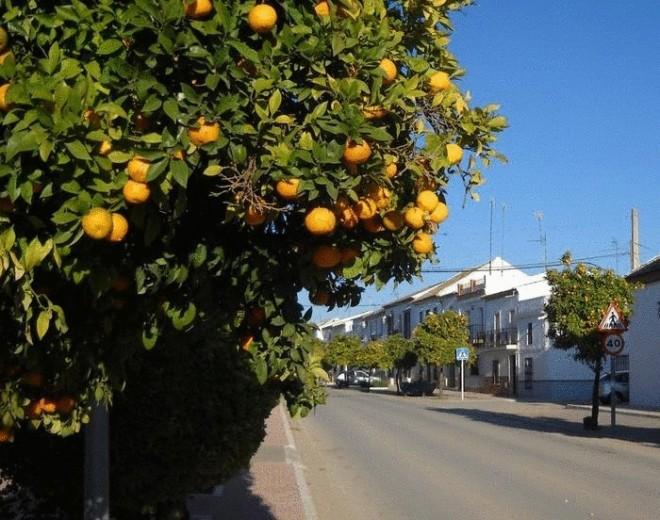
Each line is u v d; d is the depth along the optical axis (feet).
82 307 11.87
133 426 22.82
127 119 9.79
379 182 10.27
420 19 12.82
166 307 11.66
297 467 51.80
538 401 147.02
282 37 10.39
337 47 10.44
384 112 10.65
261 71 10.19
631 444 66.80
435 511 37.70
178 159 9.63
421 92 10.85
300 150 9.78
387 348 199.00
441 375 177.99
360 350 231.71
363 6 11.46
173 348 21.66
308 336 12.14
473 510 37.81
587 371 156.66
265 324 12.13
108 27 9.95
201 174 11.11
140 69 9.80
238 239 11.71
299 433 79.41
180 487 23.66
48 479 22.94
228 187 10.32
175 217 10.06
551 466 53.01
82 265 10.34
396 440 71.67
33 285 11.21
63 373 12.66
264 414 27.53
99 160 9.49
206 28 9.85
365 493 43.01
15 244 9.86
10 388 12.94
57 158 9.30
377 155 10.19
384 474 50.16
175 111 9.51
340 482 47.14
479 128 11.78
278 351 12.11
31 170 9.47
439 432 79.41
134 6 9.61
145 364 22.30
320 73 10.43
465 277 229.45
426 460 56.85
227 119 9.88
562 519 35.50
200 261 11.17
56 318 11.17
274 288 11.68
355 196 9.93
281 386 13.73
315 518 35.50
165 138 9.61
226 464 24.53
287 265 11.68
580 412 110.22
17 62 10.02
